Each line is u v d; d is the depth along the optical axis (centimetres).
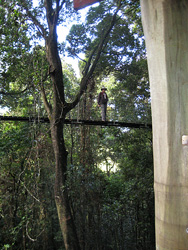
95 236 905
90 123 829
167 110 118
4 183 873
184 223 108
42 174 913
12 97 1073
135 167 1199
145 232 1034
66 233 669
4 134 905
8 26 851
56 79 779
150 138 1171
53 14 844
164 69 121
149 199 1044
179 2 122
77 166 888
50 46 796
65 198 707
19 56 915
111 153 1401
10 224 832
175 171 112
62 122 766
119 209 992
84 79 902
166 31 122
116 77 1384
